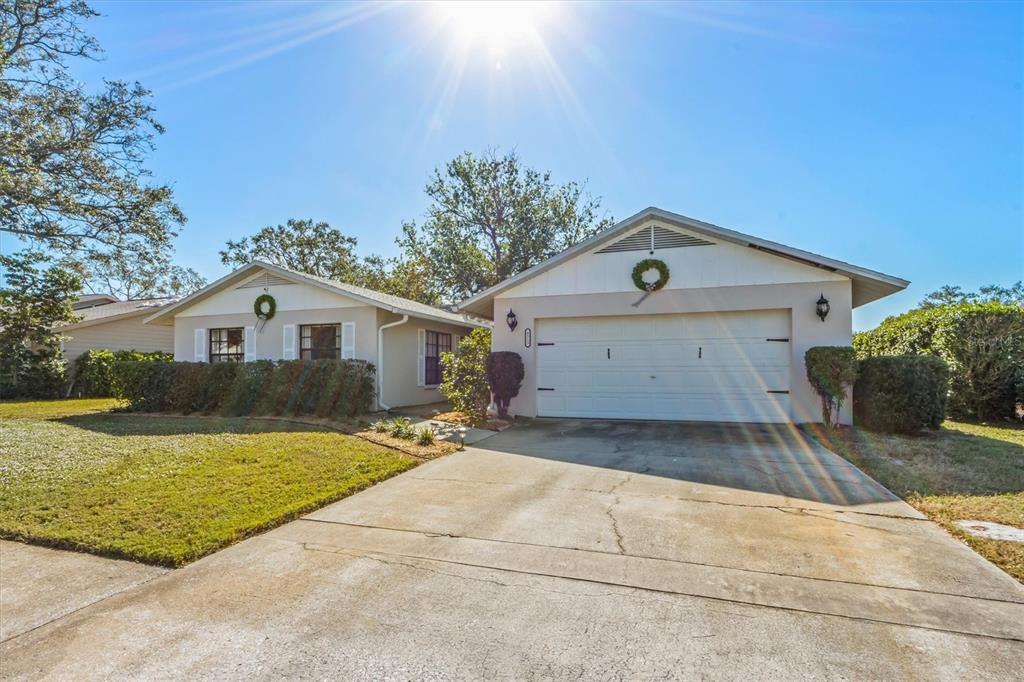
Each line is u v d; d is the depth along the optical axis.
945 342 10.70
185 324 14.65
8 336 16.17
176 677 2.37
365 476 5.91
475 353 10.92
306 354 13.64
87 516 4.48
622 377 10.52
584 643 2.59
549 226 27.42
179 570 3.55
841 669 2.35
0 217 14.95
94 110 16.16
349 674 2.37
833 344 9.23
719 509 4.72
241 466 6.12
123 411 11.87
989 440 7.89
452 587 3.23
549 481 5.79
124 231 16.73
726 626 2.73
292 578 3.39
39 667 2.46
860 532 4.11
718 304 9.88
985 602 2.96
